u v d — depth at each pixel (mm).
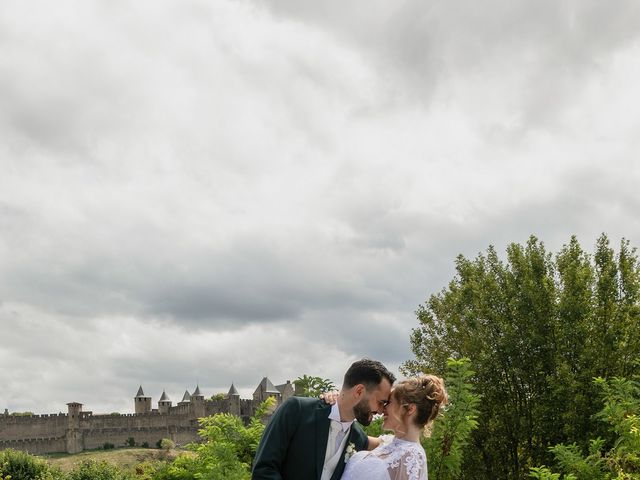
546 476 11750
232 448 16547
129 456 133000
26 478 61406
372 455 6641
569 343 28750
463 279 37531
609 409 12805
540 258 32844
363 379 6883
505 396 30203
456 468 12133
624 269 30484
